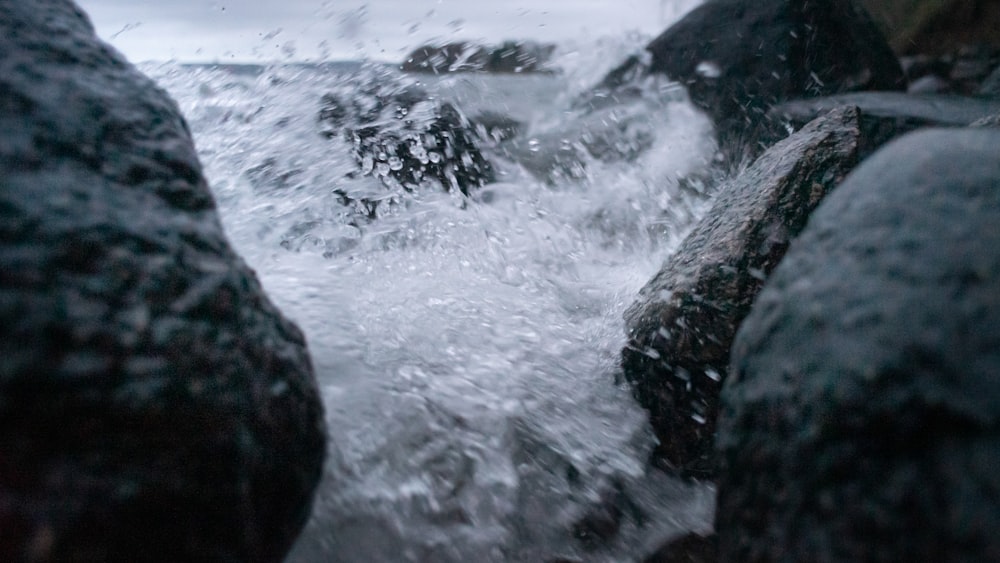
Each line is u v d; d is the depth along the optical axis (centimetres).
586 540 148
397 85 319
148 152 107
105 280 88
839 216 98
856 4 512
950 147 96
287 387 108
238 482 94
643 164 410
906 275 84
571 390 179
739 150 430
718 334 162
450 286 216
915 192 91
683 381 167
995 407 72
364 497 138
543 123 459
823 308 90
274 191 238
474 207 288
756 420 94
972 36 626
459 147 315
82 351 82
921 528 73
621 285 247
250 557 97
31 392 77
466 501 148
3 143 89
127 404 84
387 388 161
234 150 251
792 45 463
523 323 205
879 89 468
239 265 111
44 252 84
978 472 71
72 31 112
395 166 288
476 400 168
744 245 164
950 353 77
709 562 142
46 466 77
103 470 81
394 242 237
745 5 488
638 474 163
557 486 157
